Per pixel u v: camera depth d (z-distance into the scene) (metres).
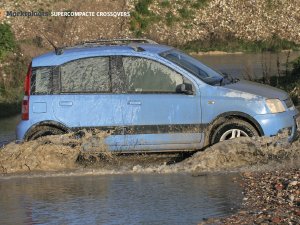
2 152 12.37
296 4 50.25
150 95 12.45
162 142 12.41
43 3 47.03
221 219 8.85
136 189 10.65
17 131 12.73
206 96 12.36
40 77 12.72
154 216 9.19
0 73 25.30
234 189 10.33
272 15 49.38
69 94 12.59
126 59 12.61
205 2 50.34
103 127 12.47
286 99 12.80
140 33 47.81
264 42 46.00
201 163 11.85
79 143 12.41
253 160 11.96
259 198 9.70
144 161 12.73
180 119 12.36
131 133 12.41
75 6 47.81
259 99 12.32
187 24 48.75
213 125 12.35
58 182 11.38
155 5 49.59
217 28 48.34
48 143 12.41
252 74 26.83
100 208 9.69
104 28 47.44
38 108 12.59
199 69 13.01
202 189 10.44
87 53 12.73
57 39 45.00
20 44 30.72
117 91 12.54
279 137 12.18
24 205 10.00
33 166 12.31
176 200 9.91
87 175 11.83
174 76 12.48
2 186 11.24
